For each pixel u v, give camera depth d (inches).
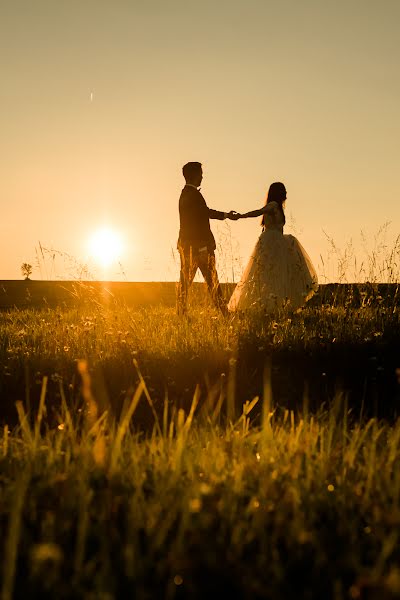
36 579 74.7
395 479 107.3
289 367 251.3
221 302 407.2
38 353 275.7
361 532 93.7
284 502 96.3
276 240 434.9
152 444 130.8
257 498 97.6
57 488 104.0
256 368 250.2
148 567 80.0
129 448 131.0
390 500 101.6
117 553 83.4
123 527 93.4
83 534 80.0
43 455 124.7
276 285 428.1
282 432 142.1
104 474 110.4
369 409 210.2
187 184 427.5
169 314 408.5
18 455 126.3
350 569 80.2
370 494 104.7
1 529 90.3
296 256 439.5
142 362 255.6
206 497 94.6
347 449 128.4
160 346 282.0
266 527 91.6
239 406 215.8
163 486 102.7
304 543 85.7
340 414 196.7
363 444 139.3
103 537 81.7
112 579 74.8
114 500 98.0
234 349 264.5
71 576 78.4
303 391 229.6
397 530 87.0
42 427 192.1
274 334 294.0
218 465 116.6
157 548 84.0
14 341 309.1
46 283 1169.4
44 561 78.7
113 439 127.0
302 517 92.3
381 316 327.0
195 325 323.6
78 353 271.4
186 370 245.6
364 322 315.3
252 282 430.0
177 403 220.7
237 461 119.3
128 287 879.1
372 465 113.3
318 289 421.7
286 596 75.1
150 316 382.3
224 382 235.5
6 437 141.8
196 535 84.8
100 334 307.1
